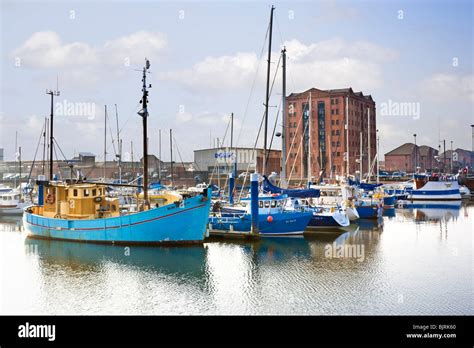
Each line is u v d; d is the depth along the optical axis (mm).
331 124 144625
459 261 35688
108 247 39250
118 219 39781
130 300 26156
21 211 66938
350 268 33219
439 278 30562
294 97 148500
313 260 35625
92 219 41000
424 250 40250
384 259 36281
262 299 26219
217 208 47312
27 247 39906
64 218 43344
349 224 55719
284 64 51875
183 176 127938
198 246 39719
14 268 33000
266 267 33375
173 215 38781
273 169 130750
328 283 29281
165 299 26344
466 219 65938
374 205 64375
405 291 27625
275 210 46094
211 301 25922
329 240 44688
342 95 143750
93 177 122062
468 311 24328
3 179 107812
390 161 188000
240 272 31969
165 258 35750
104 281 29812
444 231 52625
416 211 80375
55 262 34656
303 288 28203
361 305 25234
